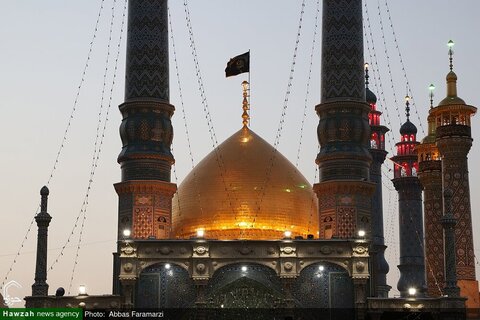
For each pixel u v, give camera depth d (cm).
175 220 5172
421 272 6538
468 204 5231
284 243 4612
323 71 5159
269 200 5056
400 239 6638
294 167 5312
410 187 6675
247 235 4991
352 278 4572
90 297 4634
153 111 5062
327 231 4947
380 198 6475
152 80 5091
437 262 5838
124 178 5034
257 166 5166
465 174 5266
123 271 4603
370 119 6700
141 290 4619
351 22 5134
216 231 5012
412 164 6719
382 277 6281
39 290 4691
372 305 4544
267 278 4603
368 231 4944
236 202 5047
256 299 4591
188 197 5169
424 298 4547
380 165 6569
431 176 5916
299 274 4600
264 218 5019
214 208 5056
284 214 5050
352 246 4603
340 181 4934
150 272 4634
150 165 4994
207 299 4581
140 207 4944
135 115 5062
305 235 5091
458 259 5166
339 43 5112
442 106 5394
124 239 4666
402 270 6575
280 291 4581
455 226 5041
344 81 5072
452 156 5278
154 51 5122
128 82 5125
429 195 5934
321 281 4606
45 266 4744
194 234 5044
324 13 5206
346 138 5028
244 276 4594
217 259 4612
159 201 4972
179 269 4638
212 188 5119
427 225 5909
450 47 5575
